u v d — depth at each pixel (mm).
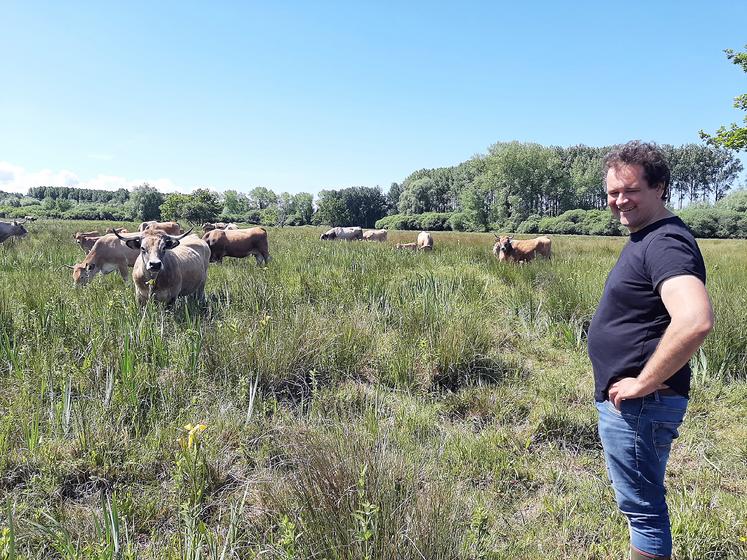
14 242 15070
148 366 4312
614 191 2084
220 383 4328
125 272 9531
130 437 3465
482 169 81625
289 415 3914
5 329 4973
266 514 2695
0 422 3412
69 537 2438
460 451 3516
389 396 4430
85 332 4914
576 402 4465
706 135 18328
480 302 7066
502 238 13195
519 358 5441
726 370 4992
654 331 1991
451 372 4828
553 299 7008
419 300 6371
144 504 2836
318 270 9945
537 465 3479
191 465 2982
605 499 3082
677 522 2764
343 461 2666
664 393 2018
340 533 2244
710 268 10188
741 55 17000
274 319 5422
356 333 5348
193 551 2320
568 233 57875
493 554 2490
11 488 2986
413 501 2441
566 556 2615
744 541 2549
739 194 58094
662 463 2105
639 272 1994
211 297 7562
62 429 3479
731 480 3338
